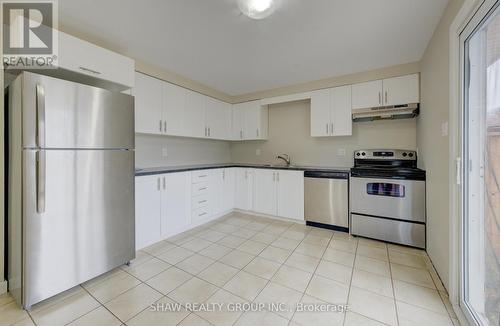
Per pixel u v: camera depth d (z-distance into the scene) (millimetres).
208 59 2643
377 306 1553
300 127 3826
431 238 2166
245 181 3773
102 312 1505
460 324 1391
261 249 2465
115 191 1976
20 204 1521
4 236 1695
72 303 1594
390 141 3115
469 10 1319
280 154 4043
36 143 1511
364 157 3182
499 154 1236
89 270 1805
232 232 2980
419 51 2445
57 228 1624
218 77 3252
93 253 1829
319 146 3654
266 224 3295
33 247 1519
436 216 1992
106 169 1904
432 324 1396
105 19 1859
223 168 3678
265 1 1603
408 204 2480
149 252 2398
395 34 2102
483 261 1381
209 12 1763
